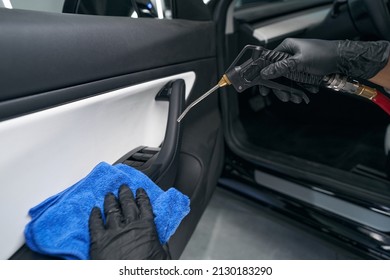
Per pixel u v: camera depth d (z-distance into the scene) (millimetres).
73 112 397
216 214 1091
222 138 961
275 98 1370
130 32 497
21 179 356
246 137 1066
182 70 681
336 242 780
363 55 441
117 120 525
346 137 1060
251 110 1336
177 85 630
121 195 431
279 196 878
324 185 789
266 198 907
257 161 917
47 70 349
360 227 730
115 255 370
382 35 897
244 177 954
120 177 446
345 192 751
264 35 1009
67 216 369
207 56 813
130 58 496
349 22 989
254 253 929
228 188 990
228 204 1137
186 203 484
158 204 443
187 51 694
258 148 972
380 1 833
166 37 600
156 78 583
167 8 753
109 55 446
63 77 372
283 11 1180
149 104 623
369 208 712
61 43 365
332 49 437
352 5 918
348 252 768
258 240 976
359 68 455
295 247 947
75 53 385
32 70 331
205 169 764
